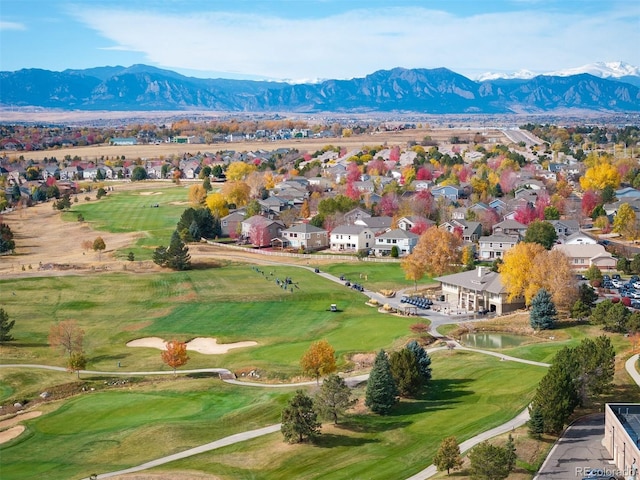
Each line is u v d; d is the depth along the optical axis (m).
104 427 89.19
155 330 133.62
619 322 119.19
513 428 79.12
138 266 183.88
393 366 93.25
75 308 148.00
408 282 166.12
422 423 83.00
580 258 170.75
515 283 136.12
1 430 89.88
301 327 133.38
